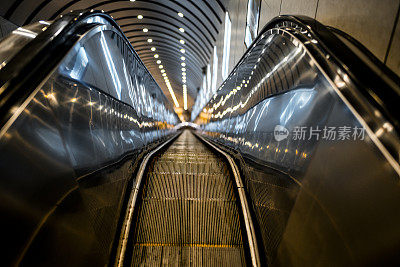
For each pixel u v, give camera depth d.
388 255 0.87
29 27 1.86
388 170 0.91
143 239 2.06
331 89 1.26
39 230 1.12
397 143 0.87
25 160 1.13
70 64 1.71
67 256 1.26
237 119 4.80
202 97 21.17
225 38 10.20
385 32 1.43
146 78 6.26
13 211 1.02
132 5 11.73
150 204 2.42
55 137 1.37
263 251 1.91
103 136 2.08
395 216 0.87
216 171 3.40
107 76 2.68
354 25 1.74
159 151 4.83
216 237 2.10
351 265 1.02
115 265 1.75
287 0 3.26
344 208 1.10
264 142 2.32
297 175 1.53
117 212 2.08
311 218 1.32
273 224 1.80
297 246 1.40
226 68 10.09
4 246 0.96
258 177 2.32
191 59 18.83
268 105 2.49
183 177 3.01
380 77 1.09
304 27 1.71
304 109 1.58
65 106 1.54
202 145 7.82
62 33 1.68
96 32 2.34
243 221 2.23
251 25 6.36
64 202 1.32
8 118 1.10
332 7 2.04
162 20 13.59
